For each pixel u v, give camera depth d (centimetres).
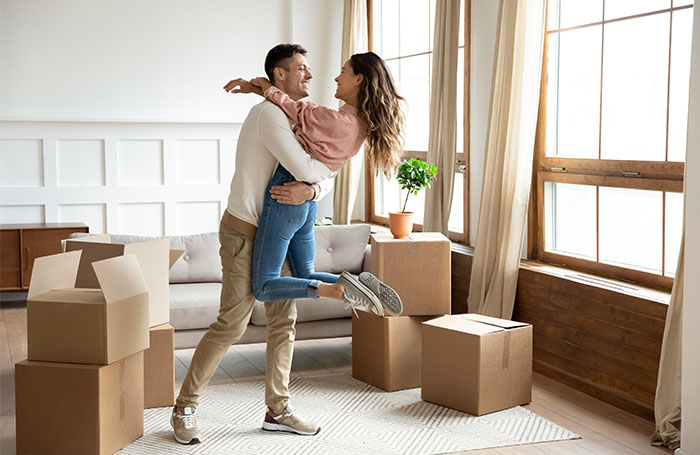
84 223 687
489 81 495
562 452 313
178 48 714
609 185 401
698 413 297
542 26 419
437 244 400
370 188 706
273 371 334
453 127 508
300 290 307
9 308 608
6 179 663
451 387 366
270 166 311
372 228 649
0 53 665
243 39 731
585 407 369
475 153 514
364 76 307
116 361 301
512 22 432
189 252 468
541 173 453
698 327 297
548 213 453
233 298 320
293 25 728
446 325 371
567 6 434
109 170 690
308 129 302
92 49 691
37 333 297
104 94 697
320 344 503
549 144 451
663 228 370
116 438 306
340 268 477
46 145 671
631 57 387
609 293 371
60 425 293
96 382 289
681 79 356
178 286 451
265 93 308
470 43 514
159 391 364
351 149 310
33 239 611
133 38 701
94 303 292
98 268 291
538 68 423
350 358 466
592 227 420
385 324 392
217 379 418
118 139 691
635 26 383
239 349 484
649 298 349
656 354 345
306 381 413
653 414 348
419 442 322
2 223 664
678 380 321
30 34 672
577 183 424
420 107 621
